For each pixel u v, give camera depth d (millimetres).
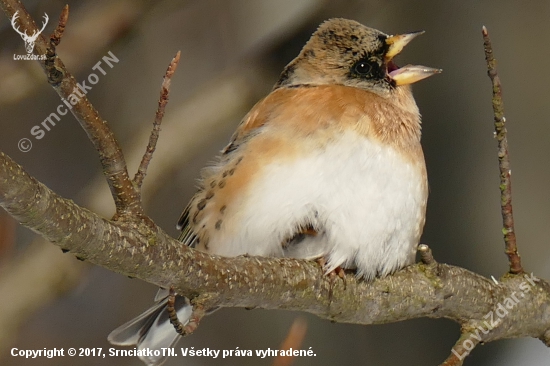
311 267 2816
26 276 2873
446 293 2826
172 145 2910
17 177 2758
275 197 2826
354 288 2822
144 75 2967
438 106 2922
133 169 2906
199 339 2941
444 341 2910
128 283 2951
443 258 2910
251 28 2959
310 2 2932
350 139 2828
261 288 2799
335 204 2824
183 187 2961
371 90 2855
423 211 2840
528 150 2910
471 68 2920
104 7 2920
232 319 2945
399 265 2830
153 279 2781
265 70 2928
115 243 2771
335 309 2818
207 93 2922
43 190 2762
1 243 2879
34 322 2936
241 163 2830
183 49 2969
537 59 2912
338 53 2861
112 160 2773
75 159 2961
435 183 2918
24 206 2760
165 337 2848
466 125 2918
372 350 2920
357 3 2932
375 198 2828
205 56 2967
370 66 2857
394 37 2859
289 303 2809
